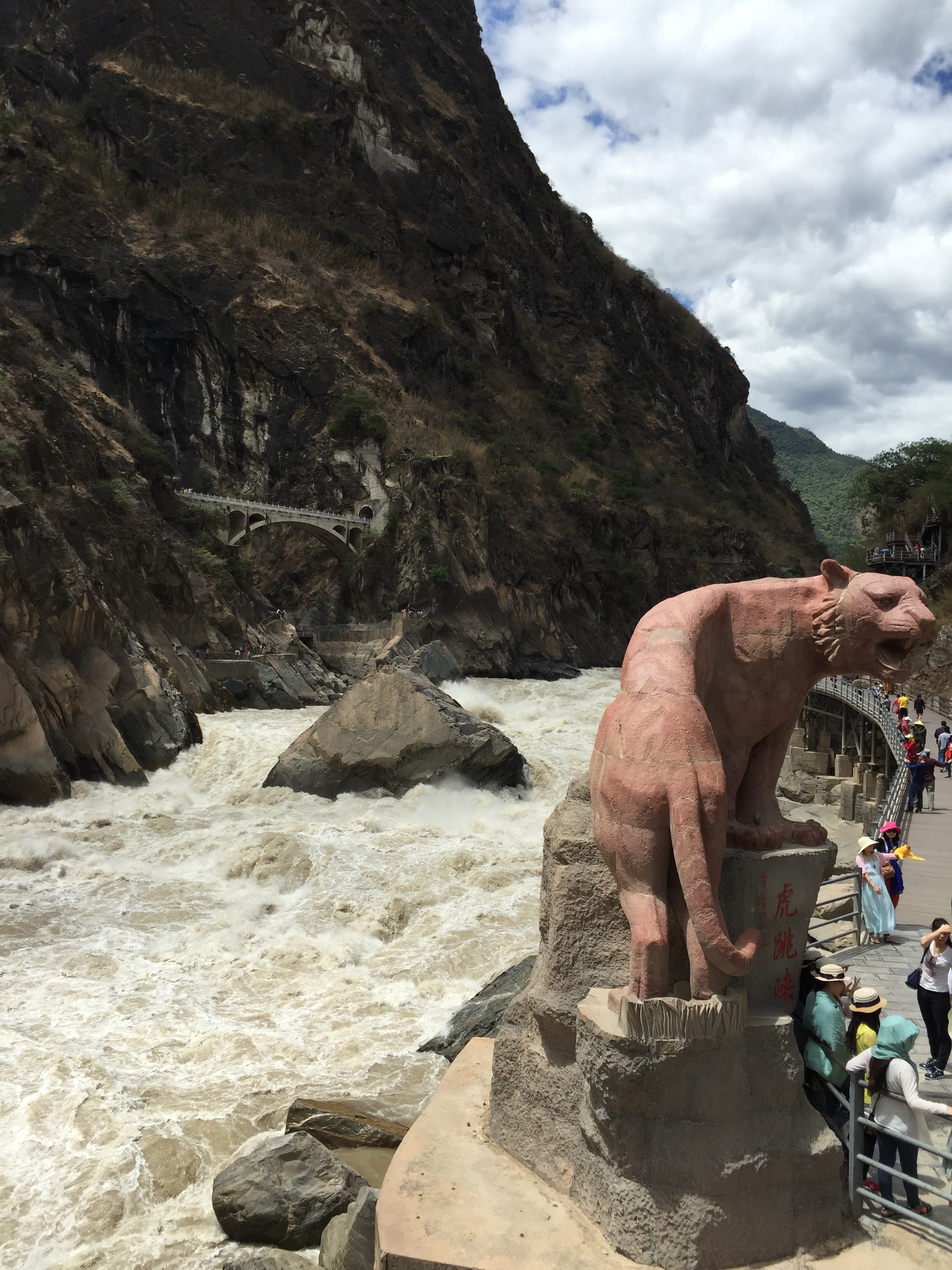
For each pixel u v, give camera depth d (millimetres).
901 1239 5824
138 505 43625
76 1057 11508
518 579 78438
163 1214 8781
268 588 76375
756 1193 5516
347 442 78188
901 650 6289
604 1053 5512
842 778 29844
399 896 17609
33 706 25938
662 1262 5383
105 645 30516
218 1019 12953
